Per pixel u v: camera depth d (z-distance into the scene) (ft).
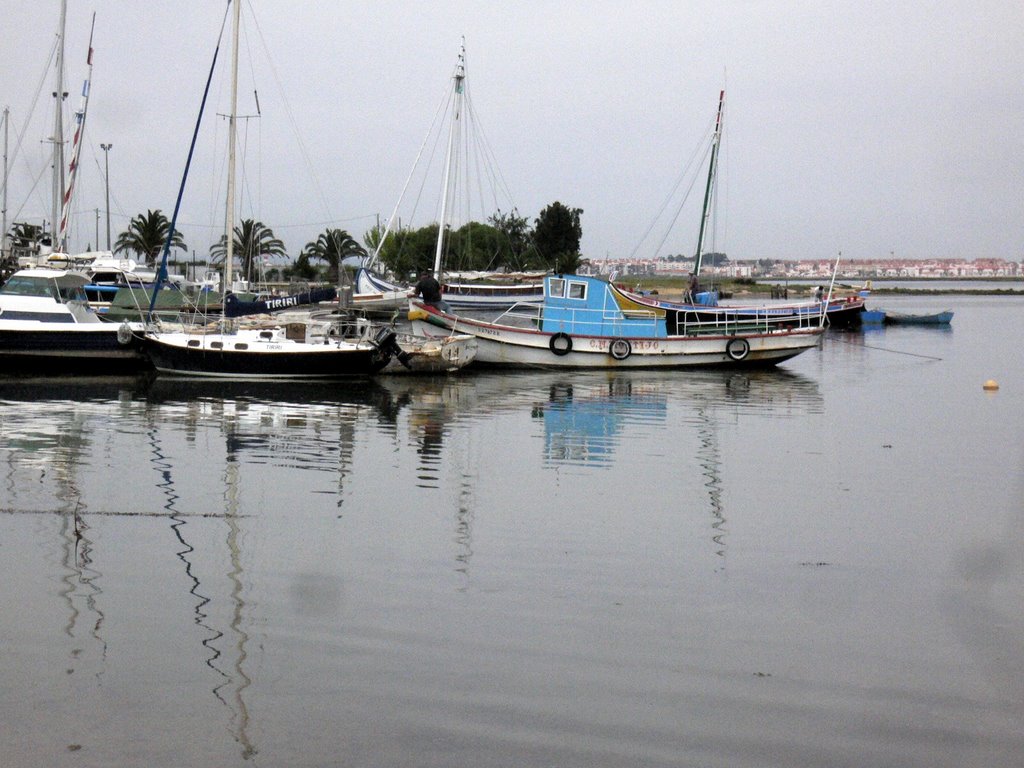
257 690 29.32
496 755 26.08
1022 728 28.04
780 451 66.74
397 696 29.12
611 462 62.03
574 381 104.68
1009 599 37.83
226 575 39.09
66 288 102.99
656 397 93.40
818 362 133.80
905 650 33.09
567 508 50.11
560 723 27.78
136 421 74.02
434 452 64.18
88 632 33.30
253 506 49.60
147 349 97.76
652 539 44.96
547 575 39.70
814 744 27.04
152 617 34.65
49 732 26.81
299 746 26.37
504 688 29.76
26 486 52.95
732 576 40.11
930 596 38.19
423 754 26.08
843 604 37.22
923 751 26.78
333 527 46.01
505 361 113.60
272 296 121.39
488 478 56.75
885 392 100.01
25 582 37.88
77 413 77.41
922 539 45.83
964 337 185.98
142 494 51.70
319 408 82.38
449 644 32.73
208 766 25.41
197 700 28.68
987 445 69.82
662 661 31.86
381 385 98.17
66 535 44.09
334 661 31.32
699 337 115.75
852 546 44.60
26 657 31.27
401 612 35.45
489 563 41.04
